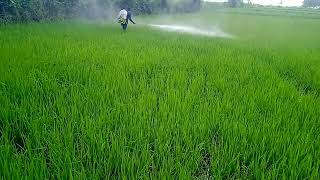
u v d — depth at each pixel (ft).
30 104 12.51
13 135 10.66
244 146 9.83
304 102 14.64
